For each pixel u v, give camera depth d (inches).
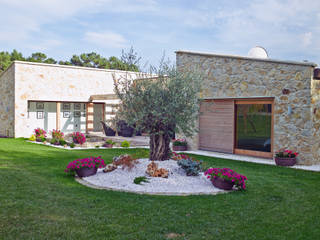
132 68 323.9
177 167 297.0
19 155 423.8
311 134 382.3
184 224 165.3
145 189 238.5
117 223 164.2
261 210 194.7
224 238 149.4
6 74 766.5
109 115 855.1
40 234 147.4
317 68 378.3
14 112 695.1
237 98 473.1
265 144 441.4
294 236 155.2
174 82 295.6
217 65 488.4
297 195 235.6
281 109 408.5
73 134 583.8
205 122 527.5
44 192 223.0
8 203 193.3
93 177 279.9
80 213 178.4
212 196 223.3
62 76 759.1
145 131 313.7
